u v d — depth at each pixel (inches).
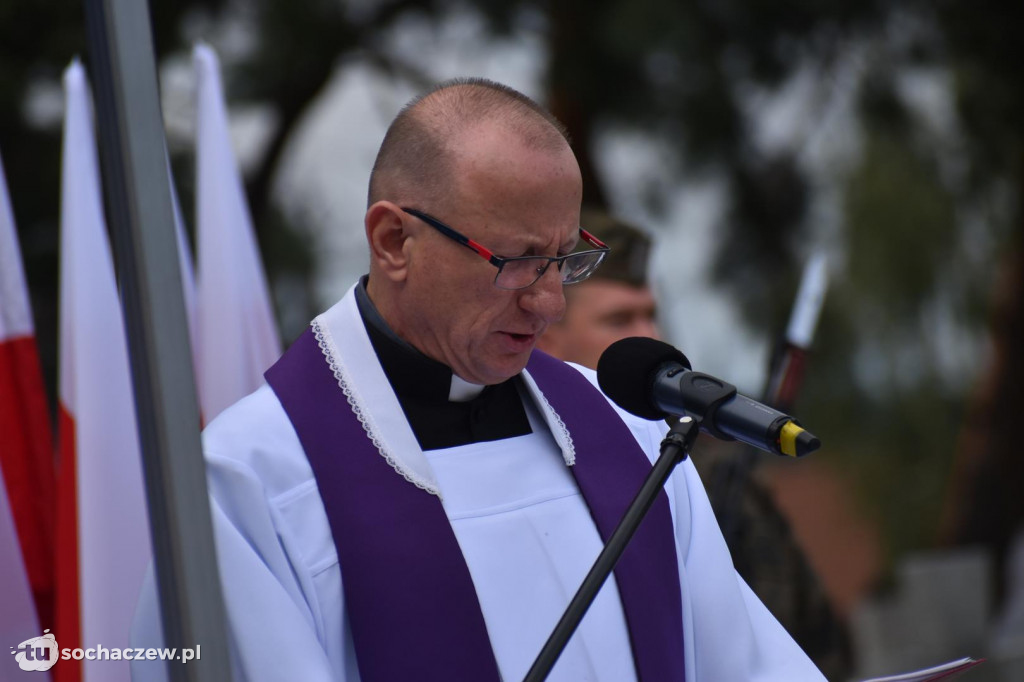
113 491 345.4
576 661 257.8
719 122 917.2
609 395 246.1
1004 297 1063.6
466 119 258.2
